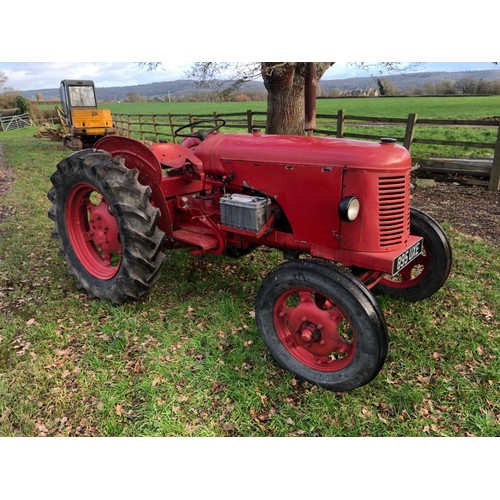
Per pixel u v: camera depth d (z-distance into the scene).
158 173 3.21
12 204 6.47
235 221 2.92
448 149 10.40
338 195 2.51
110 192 3.03
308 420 2.33
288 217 2.79
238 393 2.46
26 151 14.14
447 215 5.72
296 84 6.62
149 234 3.09
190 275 3.90
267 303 2.60
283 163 2.71
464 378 2.58
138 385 2.53
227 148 3.06
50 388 2.54
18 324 3.15
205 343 2.95
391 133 13.52
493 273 3.83
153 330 3.08
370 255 2.50
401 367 2.70
